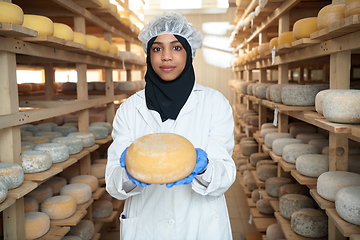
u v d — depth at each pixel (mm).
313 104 1776
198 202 1187
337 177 1426
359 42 1203
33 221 1625
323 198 1454
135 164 857
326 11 1403
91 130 2561
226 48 7188
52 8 2291
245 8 3912
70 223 1816
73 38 1930
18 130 1526
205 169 981
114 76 7152
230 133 1221
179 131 1191
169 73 1152
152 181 845
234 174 1126
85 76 2373
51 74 3256
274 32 3467
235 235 2643
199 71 7352
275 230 2064
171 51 1137
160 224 1168
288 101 1831
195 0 6676
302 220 1698
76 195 2049
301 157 1768
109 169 1141
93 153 2953
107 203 2547
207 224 1183
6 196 1260
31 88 3490
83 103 2221
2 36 1332
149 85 1227
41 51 1638
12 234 1516
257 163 2918
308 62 2549
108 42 2822
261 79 3338
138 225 1201
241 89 3879
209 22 7164
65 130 2520
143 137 962
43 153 1675
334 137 1550
